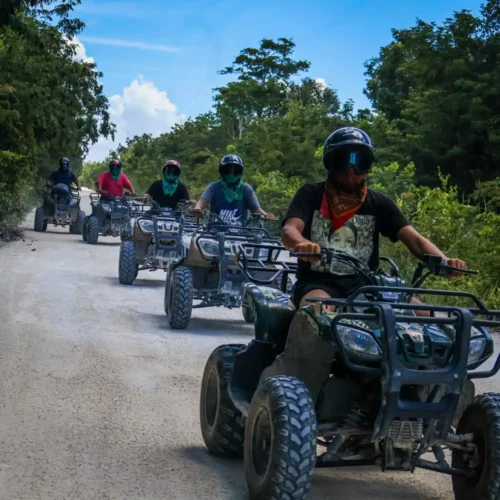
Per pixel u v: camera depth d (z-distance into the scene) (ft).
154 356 26.89
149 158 195.62
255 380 16.31
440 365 13.30
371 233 16.57
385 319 13.08
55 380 23.04
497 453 13.30
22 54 82.74
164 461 16.76
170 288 32.89
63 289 40.93
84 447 17.43
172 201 49.57
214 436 16.79
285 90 153.38
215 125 154.61
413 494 15.66
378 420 13.09
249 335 31.83
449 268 15.17
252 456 14.01
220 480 15.74
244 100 149.79
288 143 106.63
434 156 79.92
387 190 68.18
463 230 48.39
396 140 82.12
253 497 13.76
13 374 23.47
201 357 27.20
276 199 82.17
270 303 16.21
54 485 15.10
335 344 13.43
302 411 13.01
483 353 14.08
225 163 35.01
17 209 79.87
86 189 264.93
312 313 13.97
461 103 78.74
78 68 113.50
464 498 14.16
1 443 17.42
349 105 117.08
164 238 42.29
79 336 29.45
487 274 40.78
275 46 158.92
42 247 62.69
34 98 81.25
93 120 128.16
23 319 32.17
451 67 79.82
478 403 13.97
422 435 13.57
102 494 14.74
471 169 79.92
